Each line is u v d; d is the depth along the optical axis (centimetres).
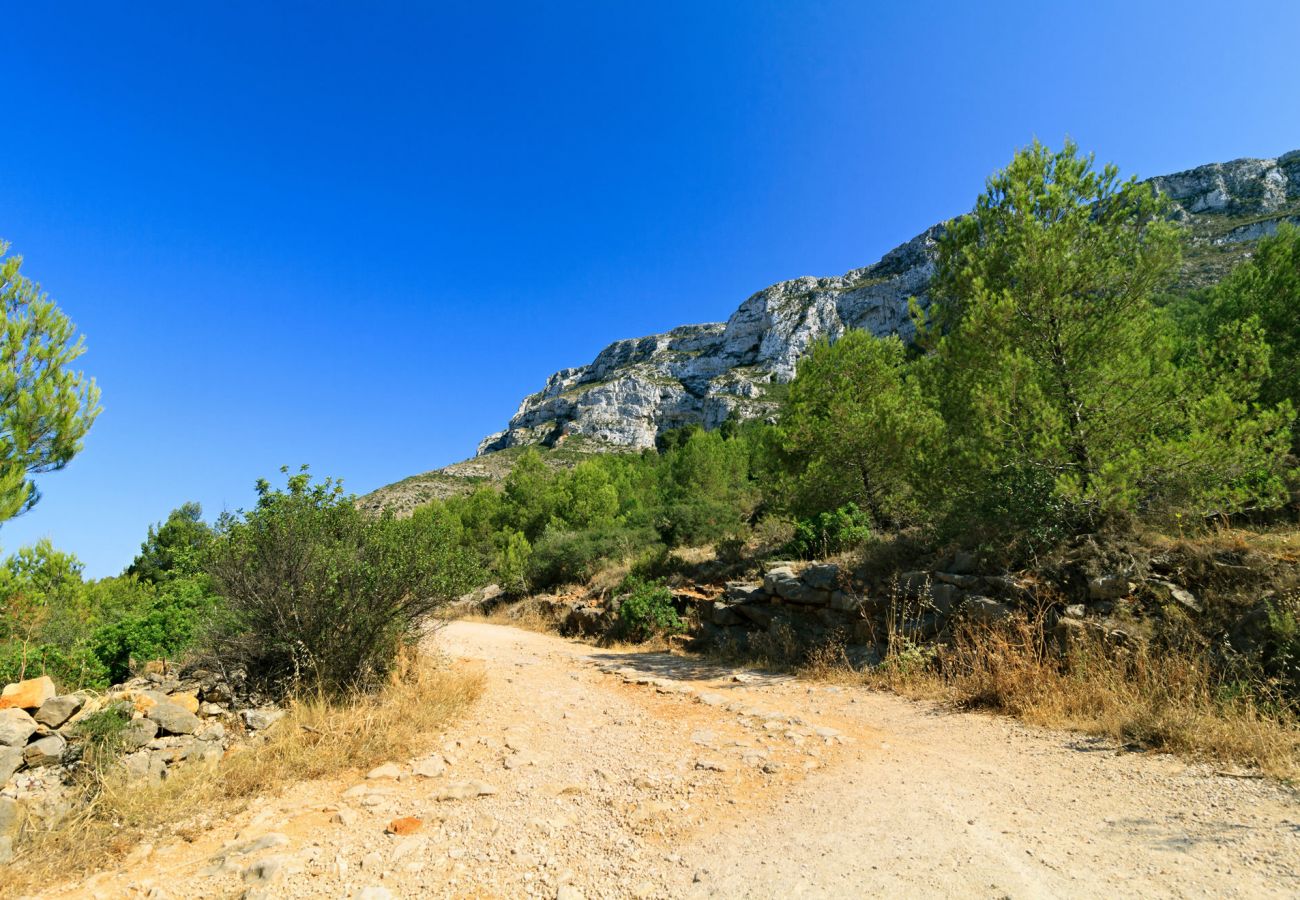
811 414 1594
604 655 1273
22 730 453
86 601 1412
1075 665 690
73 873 360
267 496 843
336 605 747
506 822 418
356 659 766
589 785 489
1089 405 923
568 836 395
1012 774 468
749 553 1595
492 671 1018
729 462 3625
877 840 360
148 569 2700
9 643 753
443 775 523
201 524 827
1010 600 841
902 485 1460
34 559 1410
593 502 3375
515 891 329
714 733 627
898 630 947
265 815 436
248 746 570
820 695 811
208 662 710
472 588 949
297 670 712
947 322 1223
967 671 797
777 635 1119
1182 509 832
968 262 1131
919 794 433
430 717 668
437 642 1319
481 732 652
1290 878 279
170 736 543
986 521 962
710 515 2102
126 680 725
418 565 816
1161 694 592
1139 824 357
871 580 1055
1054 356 994
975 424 978
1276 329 1424
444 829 409
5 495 805
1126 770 453
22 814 405
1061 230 991
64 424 881
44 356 883
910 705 731
